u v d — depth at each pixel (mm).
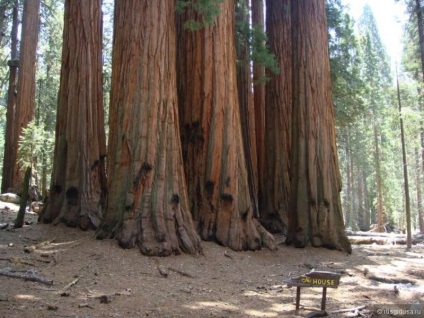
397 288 8422
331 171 13344
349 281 9023
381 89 37125
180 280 7738
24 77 19219
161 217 9320
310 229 12805
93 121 11914
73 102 11898
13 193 17688
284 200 16766
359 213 40719
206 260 9383
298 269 10078
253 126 16312
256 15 19656
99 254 8461
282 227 16359
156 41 10156
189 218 9953
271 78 17484
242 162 11766
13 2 23406
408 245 15273
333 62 21906
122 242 8969
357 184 44469
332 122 13750
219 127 11609
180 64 12766
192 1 11188
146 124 9797
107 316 5270
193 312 5895
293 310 6434
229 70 11961
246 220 11383
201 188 11523
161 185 9562
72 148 11641
